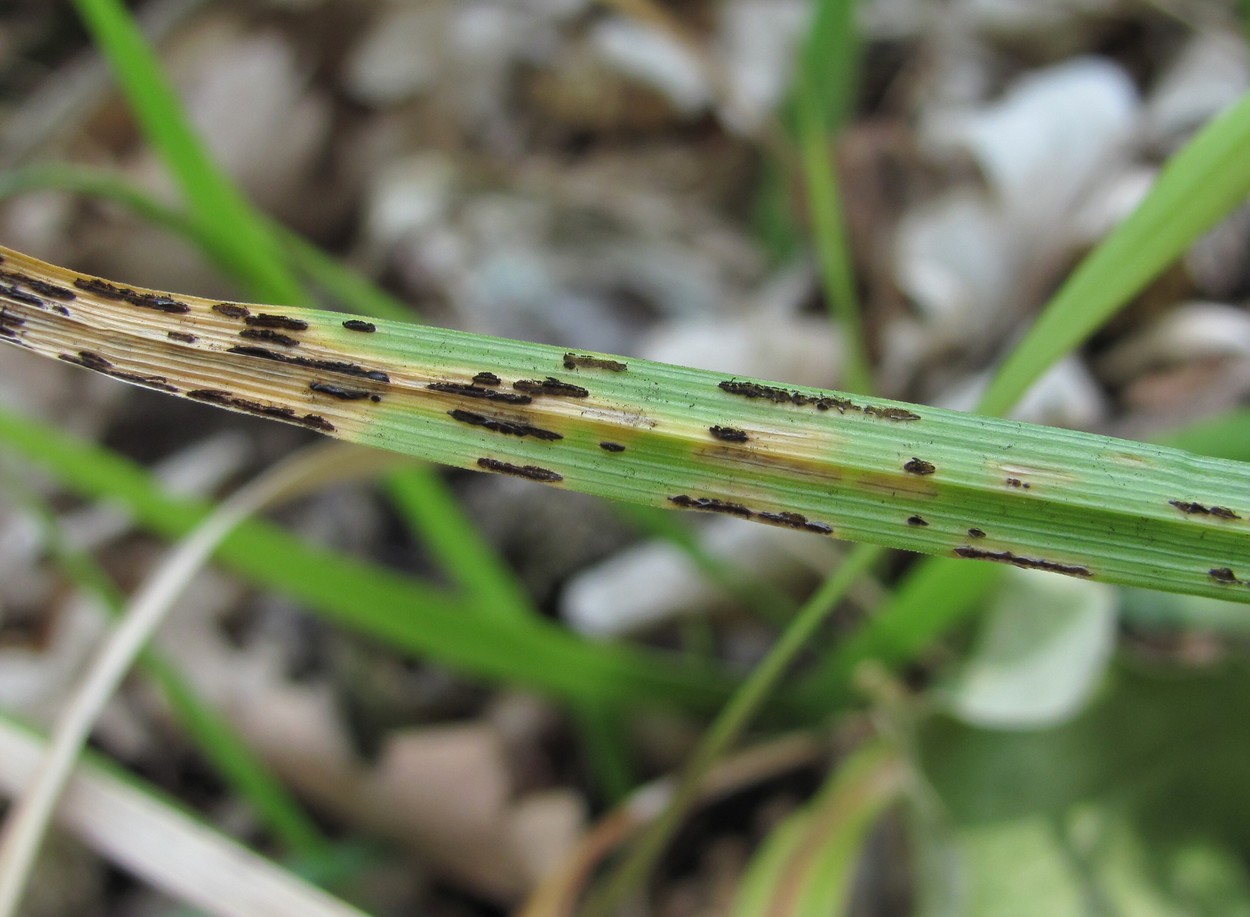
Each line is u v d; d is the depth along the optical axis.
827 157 0.32
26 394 0.38
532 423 0.17
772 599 0.27
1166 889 0.21
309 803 0.27
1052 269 0.31
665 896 0.25
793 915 0.21
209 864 0.20
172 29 0.45
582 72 0.44
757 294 0.37
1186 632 0.24
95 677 0.20
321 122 0.45
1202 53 0.33
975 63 0.38
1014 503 0.16
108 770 0.20
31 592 0.33
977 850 0.22
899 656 0.23
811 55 0.34
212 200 0.22
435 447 0.17
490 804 0.26
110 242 0.40
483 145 0.45
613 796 0.25
